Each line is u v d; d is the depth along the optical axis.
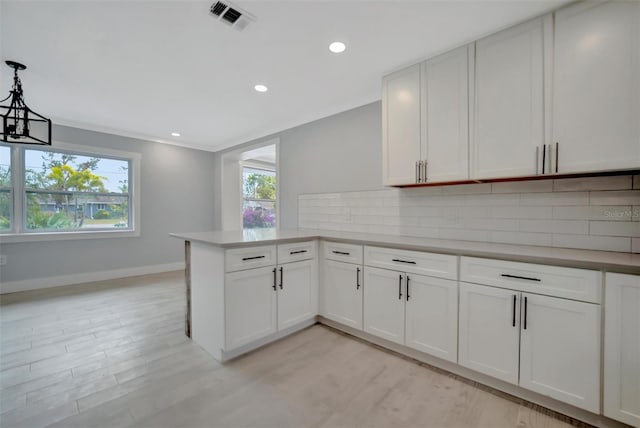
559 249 1.81
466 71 2.01
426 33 1.92
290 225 3.86
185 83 2.68
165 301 3.31
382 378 1.84
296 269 2.45
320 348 2.23
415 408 1.57
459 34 1.93
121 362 2.01
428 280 1.95
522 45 1.78
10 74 2.47
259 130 4.18
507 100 1.83
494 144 1.88
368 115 3.01
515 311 1.62
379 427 1.44
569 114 1.62
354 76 2.52
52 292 3.61
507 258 1.64
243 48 2.11
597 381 1.39
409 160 2.29
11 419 1.47
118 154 4.34
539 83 1.72
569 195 1.88
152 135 4.51
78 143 3.96
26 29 1.87
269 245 2.24
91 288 3.81
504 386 1.71
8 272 3.57
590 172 1.61
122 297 3.44
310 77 2.55
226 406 1.58
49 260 3.83
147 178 4.66
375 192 2.94
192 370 1.92
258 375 1.87
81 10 1.70
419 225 2.60
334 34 1.95
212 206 5.47
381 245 2.19
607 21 1.51
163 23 1.83
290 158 3.88
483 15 1.74
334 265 2.52
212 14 1.75
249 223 6.49
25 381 1.79
